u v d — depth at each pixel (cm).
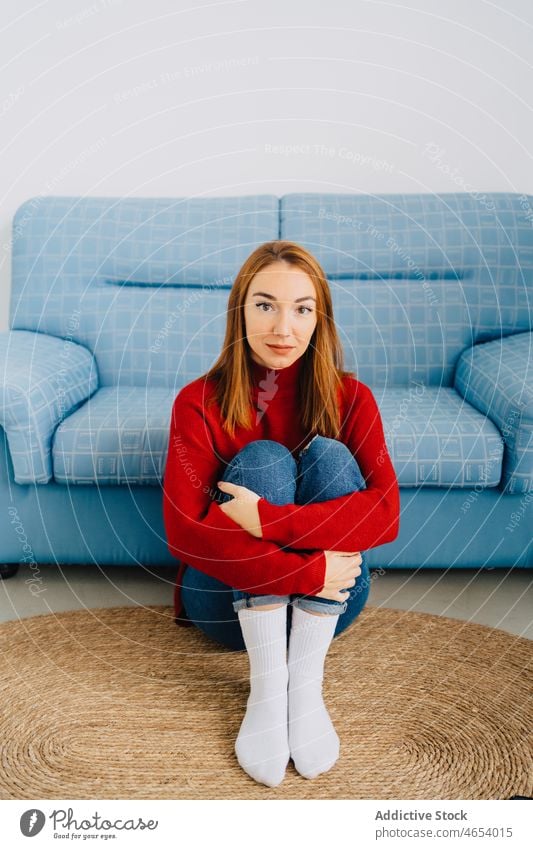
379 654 140
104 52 209
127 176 216
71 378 168
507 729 120
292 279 116
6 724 120
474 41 207
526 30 206
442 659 138
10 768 110
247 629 112
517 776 110
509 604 158
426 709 124
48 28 208
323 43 208
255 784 107
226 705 125
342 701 126
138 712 123
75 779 108
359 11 206
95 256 193
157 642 143
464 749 115
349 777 109
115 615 153
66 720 121
